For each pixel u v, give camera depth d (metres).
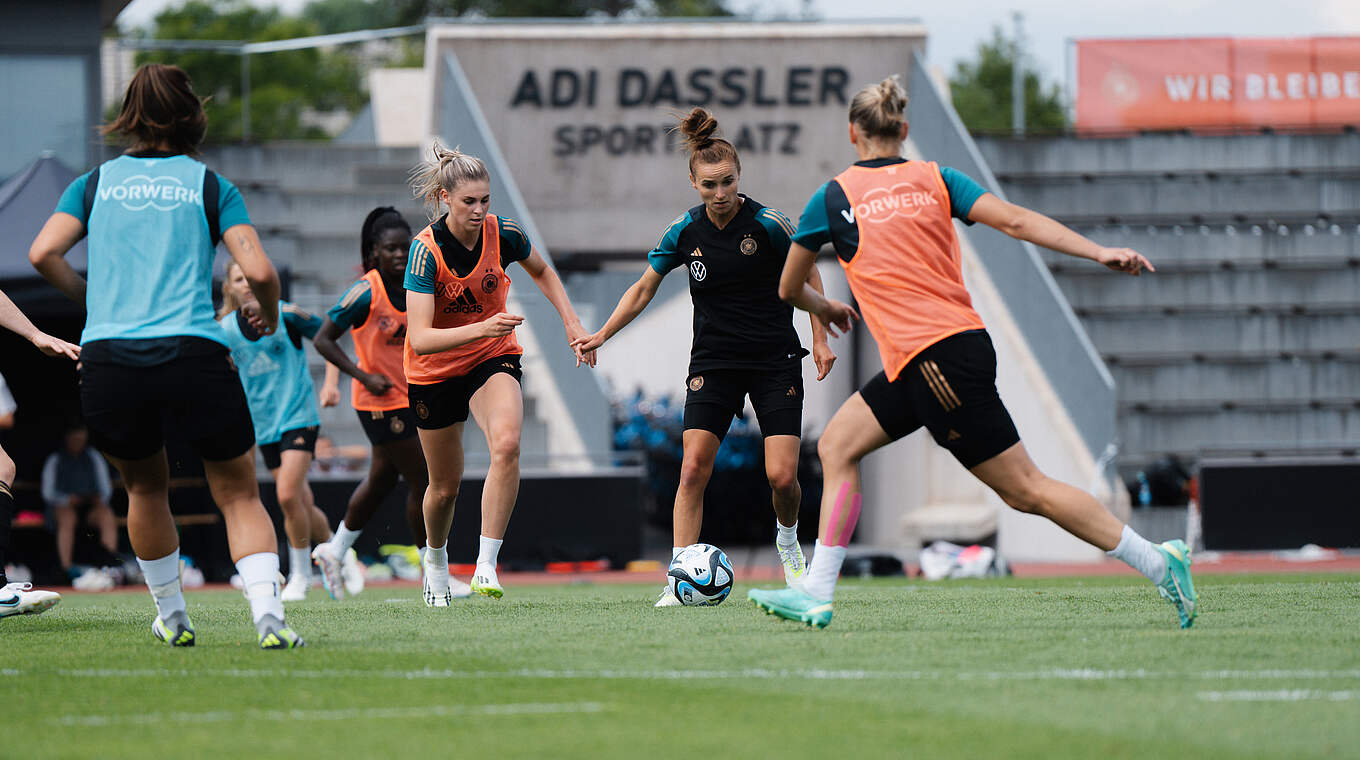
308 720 12.49
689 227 23.33
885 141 17.56
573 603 25.47
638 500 51.72
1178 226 67.69
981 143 68.00
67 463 48.78
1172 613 21.00
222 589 44.62
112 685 14.50
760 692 13.72
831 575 18.20
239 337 30.95
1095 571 49.59
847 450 17.80
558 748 11.20
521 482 51.31
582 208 66.62
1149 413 61.06
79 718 12.69
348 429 58.59
